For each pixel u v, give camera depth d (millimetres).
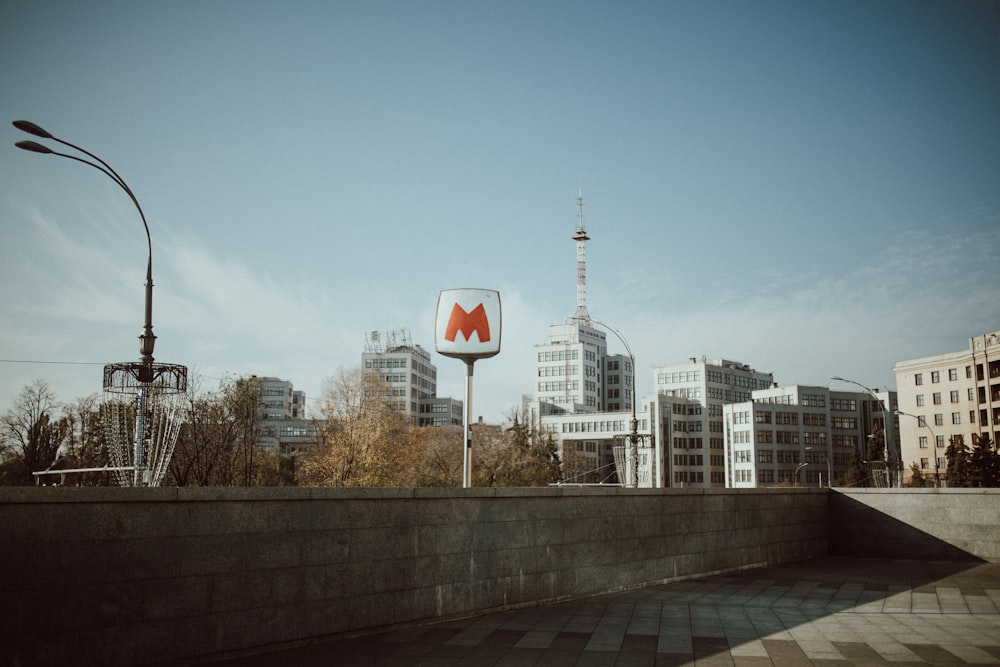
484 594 9945
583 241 198625
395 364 179625
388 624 8828
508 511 10391
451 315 11227
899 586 12836
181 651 7035
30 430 59125
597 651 7984
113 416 21062
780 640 8547
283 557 7906
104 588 6562
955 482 88188
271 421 152125
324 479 58656
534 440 98062
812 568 15422
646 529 12734
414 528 9195
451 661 7516
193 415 43406
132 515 6801
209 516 7348
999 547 16188
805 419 148375
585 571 11477
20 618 6051
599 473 156125
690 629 9117
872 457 115250
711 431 158500
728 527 14727
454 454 74375
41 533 6219
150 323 16406
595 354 198750
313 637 8102
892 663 7520
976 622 9656
